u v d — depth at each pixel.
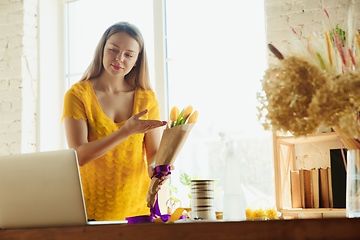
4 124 3.14
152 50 3.10
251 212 1.67
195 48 3.00
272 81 0.97
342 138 1.01
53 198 1.13
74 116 1.87
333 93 0.88
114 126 1.94
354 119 0.91
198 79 2.95
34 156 1.15
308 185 2.25
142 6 3.19
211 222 0.87
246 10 2.89
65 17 3.43
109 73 1.92
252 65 2.82
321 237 0.80
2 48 3.23
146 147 1.99
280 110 0.93
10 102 3.15
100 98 1.97
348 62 0.98
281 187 2.29
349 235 0.78
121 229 0.95
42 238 1.03
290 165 2.51
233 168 1.23
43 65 3.27
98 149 1.68
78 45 3.37
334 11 2.48
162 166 1.39
